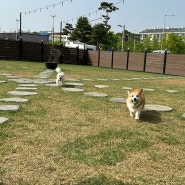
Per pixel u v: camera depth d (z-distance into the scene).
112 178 2.79
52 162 3.07
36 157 3.17
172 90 9.36
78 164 3.06
